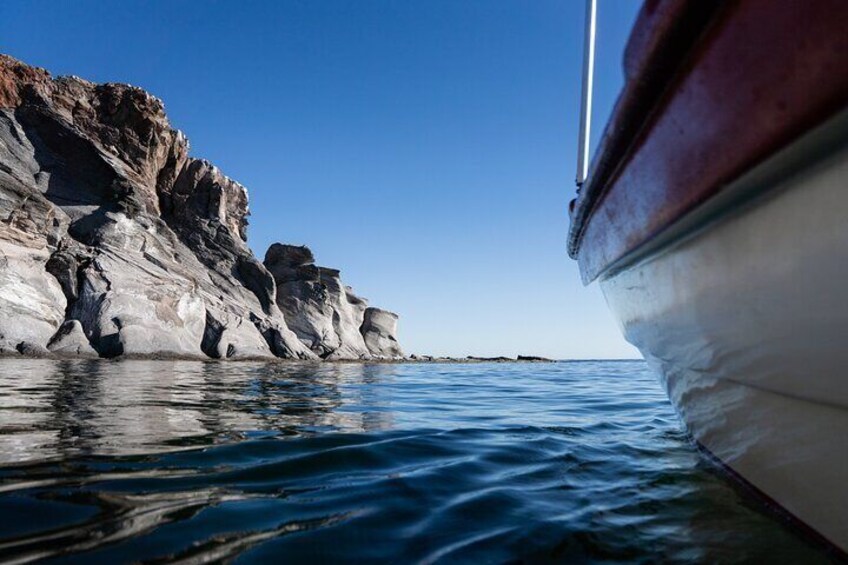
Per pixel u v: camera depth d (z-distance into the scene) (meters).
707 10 1.00
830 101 0.80
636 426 4.95
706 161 1.12
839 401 1.29
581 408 6.69
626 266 2.18
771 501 2.06
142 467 2.92
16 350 18.19
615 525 2.19
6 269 19.86
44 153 26.50
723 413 2.23
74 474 2.74
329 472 2.94
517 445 3.87
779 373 1.43
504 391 9.88
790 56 0.85
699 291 1.54
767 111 0.92
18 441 3.53
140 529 2.02
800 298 1.11
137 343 21.23
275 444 3.62
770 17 0.88
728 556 1.86
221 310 27.75
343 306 39.12
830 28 0.78
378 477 2.86
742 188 1.10
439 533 2.07
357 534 2.04
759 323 1.31
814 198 0.98
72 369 12.07
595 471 3.10
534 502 2.49
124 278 23.52
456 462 3.27
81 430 3.98
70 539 1.90
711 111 1.07
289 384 10.34
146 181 30.38
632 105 1.31
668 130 1.24
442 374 18.36
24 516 2.12
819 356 1.19
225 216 34.84
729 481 2.52
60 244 23.08
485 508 2.38
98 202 26.56
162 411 5.29
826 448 1.52
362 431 4.31
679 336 1.98
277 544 1.91
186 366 16.86
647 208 1.49
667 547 1.96
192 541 1.92
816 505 1.70
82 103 29.67
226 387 8.86
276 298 35.06
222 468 2.94
